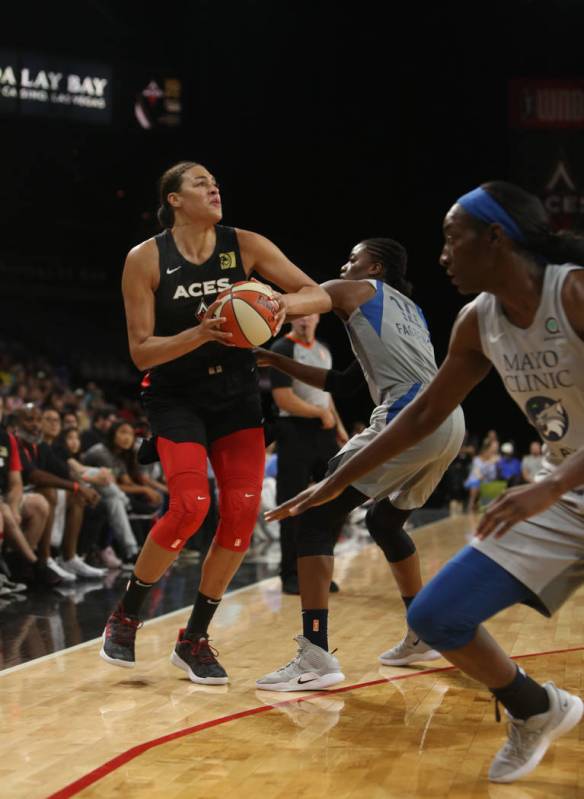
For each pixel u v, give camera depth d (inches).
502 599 93.6
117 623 147.5
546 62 824.3
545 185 733.9
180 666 144.9
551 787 95.4
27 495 252.7
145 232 935.0
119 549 310.8
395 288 161.9
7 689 139.3
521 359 91.5
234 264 146.5
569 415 91.4
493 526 84.0
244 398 146.5
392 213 859.4
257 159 880.3
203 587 144.6
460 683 142.3
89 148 898.7
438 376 99.7
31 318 885.8
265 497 404.5
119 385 856.9
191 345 133.2
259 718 122.9
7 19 821.9
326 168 869.2
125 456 320.2
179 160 897.5
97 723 120.5
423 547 362.9
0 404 247.6
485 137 836.6
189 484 138.9
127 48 864.3
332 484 103.3
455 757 105.9
